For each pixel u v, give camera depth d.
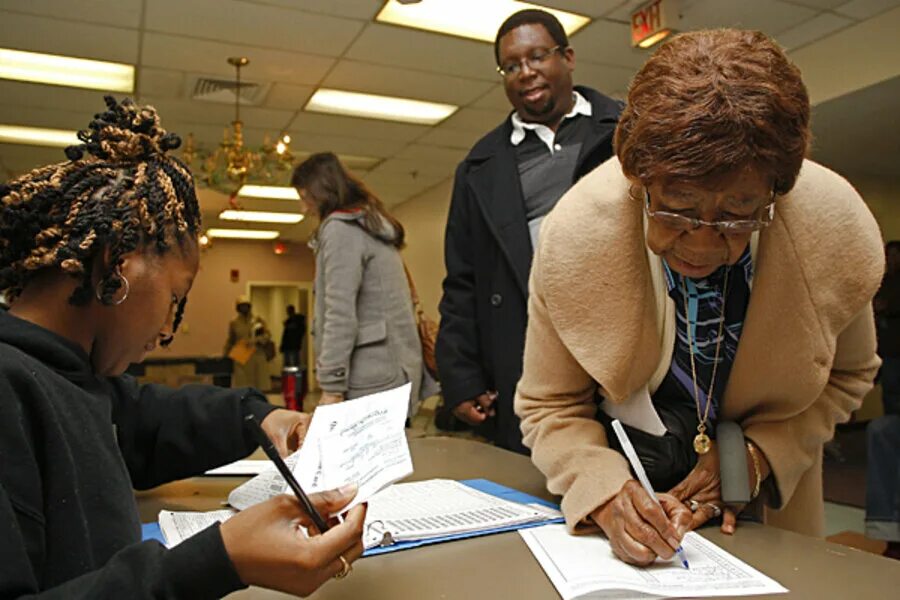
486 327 1.62
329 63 3.76
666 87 0.58
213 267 11.09
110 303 0.53
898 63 3.03
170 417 0.92
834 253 0.72
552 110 1.59
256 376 10.02
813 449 0.84
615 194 0.77
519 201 1.56
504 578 0.61
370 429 0.62
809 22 3.18
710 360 0.82
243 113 4.64
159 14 3.14
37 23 3.24
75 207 0.52
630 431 0.86
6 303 0.55
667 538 0.63
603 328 0.78
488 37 3.45
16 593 0.42
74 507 0.49
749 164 0.56
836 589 0.58
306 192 2.00
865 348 0.82
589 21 3.26
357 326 1.93
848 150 4.12
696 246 0.63
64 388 0.53
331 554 0.47
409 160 6.00
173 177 0.58
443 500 0.88
